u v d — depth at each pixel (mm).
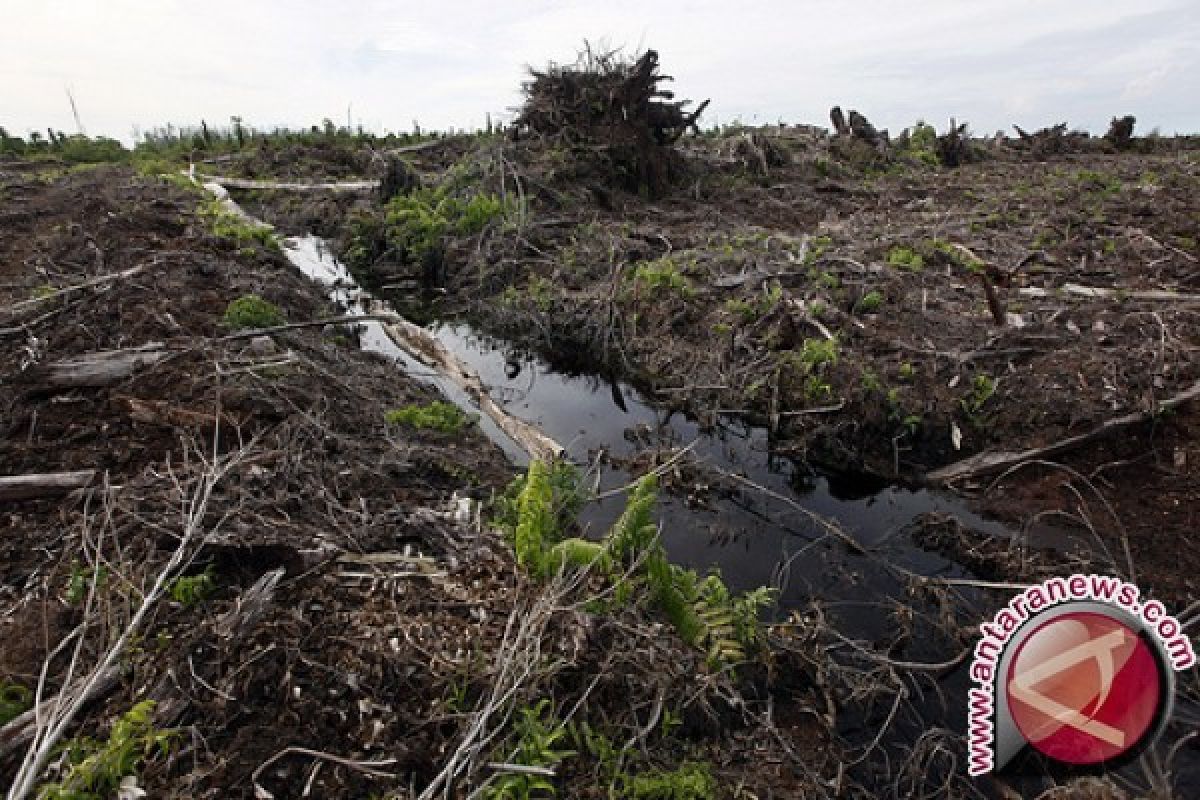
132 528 3686
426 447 5441
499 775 2604
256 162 20281
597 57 14336
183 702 2752
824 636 4191
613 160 13773
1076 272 8430
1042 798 2912
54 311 6309
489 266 10648
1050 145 20406
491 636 3305
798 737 3512
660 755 3072
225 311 6988
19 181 14961
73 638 3088
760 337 7336
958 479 5594
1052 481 5324
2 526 3855
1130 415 5457
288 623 3154
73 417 4832
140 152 24484
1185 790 3107
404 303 10766
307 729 2766
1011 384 5969
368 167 19344
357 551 3750
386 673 3020
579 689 3160
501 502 4730
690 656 3533
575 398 7727
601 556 3693
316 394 5461
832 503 5691
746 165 15742
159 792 2457
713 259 9320
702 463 6078
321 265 12352
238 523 3627
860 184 15445
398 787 2611
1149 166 15375
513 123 14891
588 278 9836
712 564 4953
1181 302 7000
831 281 7977
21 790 2207
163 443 4664
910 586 4500
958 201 13305
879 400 6066
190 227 10328
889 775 3332
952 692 3816
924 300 7633
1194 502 4871
